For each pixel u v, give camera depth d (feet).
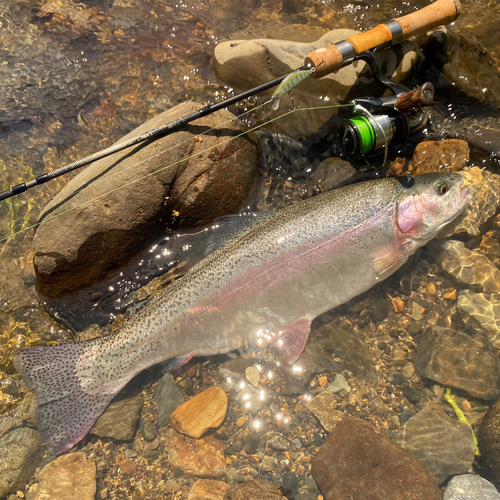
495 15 2.61
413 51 2.30
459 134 2.28
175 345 1.95
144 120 2.46
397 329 2.09
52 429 1.84
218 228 2.14
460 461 1.81
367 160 2.26
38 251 2.01
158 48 2.63
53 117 2.47
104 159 2.07
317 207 2.04
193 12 2.76
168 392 1.96
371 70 2.17
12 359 1.96
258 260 1.98
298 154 2.32
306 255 2.00
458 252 2.15
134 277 2.12
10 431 1.86
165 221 2.12
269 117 2.36
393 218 2.04
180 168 2.05
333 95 2.32
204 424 1.88
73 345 1.92
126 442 1.89
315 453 1.86
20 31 2.66
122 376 1.91
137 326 1.93
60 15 2.71
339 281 2.04
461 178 2.07
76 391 1.89
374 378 2.00
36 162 2.36
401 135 2.15
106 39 2.66
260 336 2.02
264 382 1.98
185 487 1.81
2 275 2.12
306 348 2.03
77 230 1.99
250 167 2.16
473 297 2.09
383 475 1.76
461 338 2.01
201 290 1.96
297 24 2.67
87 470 1.81
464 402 1.94
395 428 1.91
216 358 2.03
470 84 2.33
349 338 2.06
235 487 1.77
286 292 2.00
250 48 2.31
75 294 2.06
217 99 2.46
